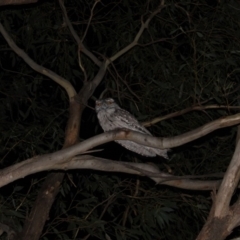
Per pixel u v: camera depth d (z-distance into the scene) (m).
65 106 6.03
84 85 4.93
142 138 3.38
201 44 5.60
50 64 6.00
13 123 5.79
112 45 6.11
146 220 5.59
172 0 5.66
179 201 6.07
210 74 5.27
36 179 5.50
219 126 3.26
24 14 5.99
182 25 5.98
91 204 5.72
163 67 5.70
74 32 5.14
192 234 6.07
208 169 6.00
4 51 6.08
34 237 4.74
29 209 5.48
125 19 5.98
